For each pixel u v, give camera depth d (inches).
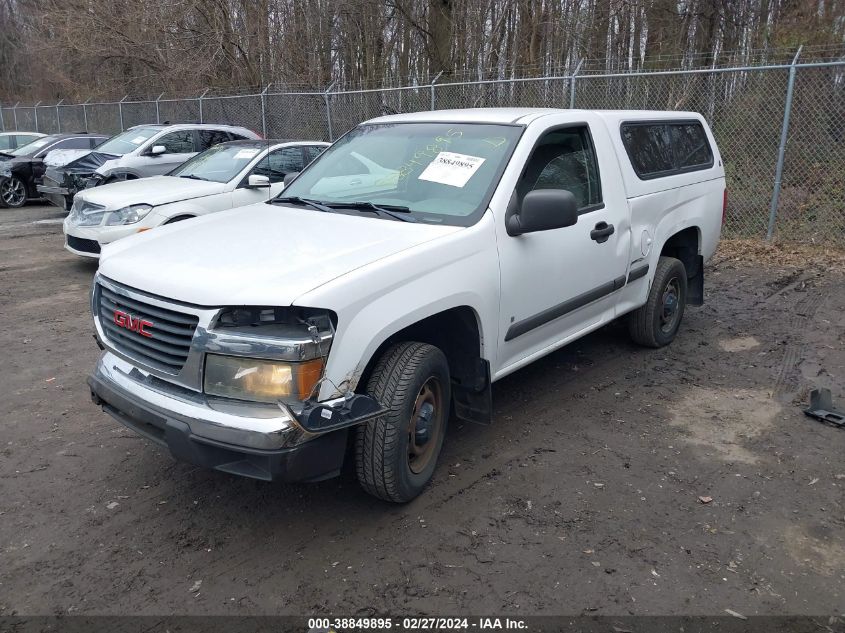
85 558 126.6
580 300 182.4
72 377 212.8
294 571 122.6
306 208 169.6
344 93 544.7
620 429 177.0
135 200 309.6
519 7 680.4
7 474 155.5
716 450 165.9
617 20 640.4
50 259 383.2
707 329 258.1
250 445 112.6
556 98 488.4
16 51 1485.0
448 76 667.4
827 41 495.8
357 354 121.1
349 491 148.6
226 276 122.6
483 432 175.5
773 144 428.5
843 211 398.0
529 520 137.1
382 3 732.7
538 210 147.5
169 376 123.7
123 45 842.8
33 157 619.8
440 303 136.0
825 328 255.0
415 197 163.5
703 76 447.2
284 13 828.6
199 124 494.0
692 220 235.1
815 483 150.9
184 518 138.9
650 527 134.9
